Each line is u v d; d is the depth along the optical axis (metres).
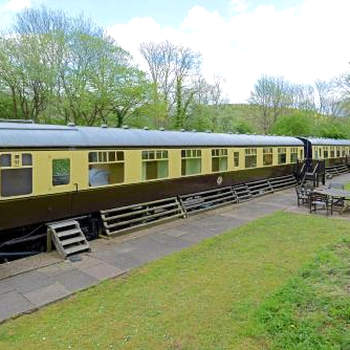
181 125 34.50
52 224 8.88
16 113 23.16
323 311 5.09
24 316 5.52
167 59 34.94
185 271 7.22
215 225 11.52
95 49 24.61
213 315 5.27
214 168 15.12
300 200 16.25
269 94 49.69
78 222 9.81
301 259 7.73
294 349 4.23
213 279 6.71
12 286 6.66
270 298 5.61
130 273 7.29
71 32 24.28
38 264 7.87
